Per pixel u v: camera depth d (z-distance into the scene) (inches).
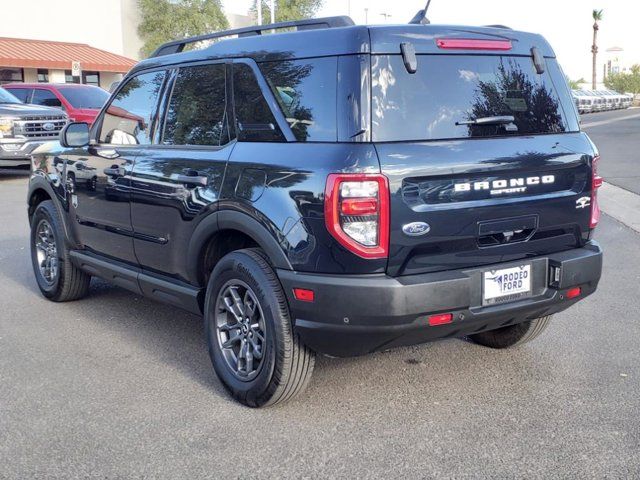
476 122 148.6
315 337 144.9
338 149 139.1
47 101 732.0
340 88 142.4
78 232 225.8
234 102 165.9
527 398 163.5
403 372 179.8
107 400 165.8
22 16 1326.3
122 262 207.0
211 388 172.4
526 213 152.9
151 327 219.1
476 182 145.3
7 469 135.1
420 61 146.4
